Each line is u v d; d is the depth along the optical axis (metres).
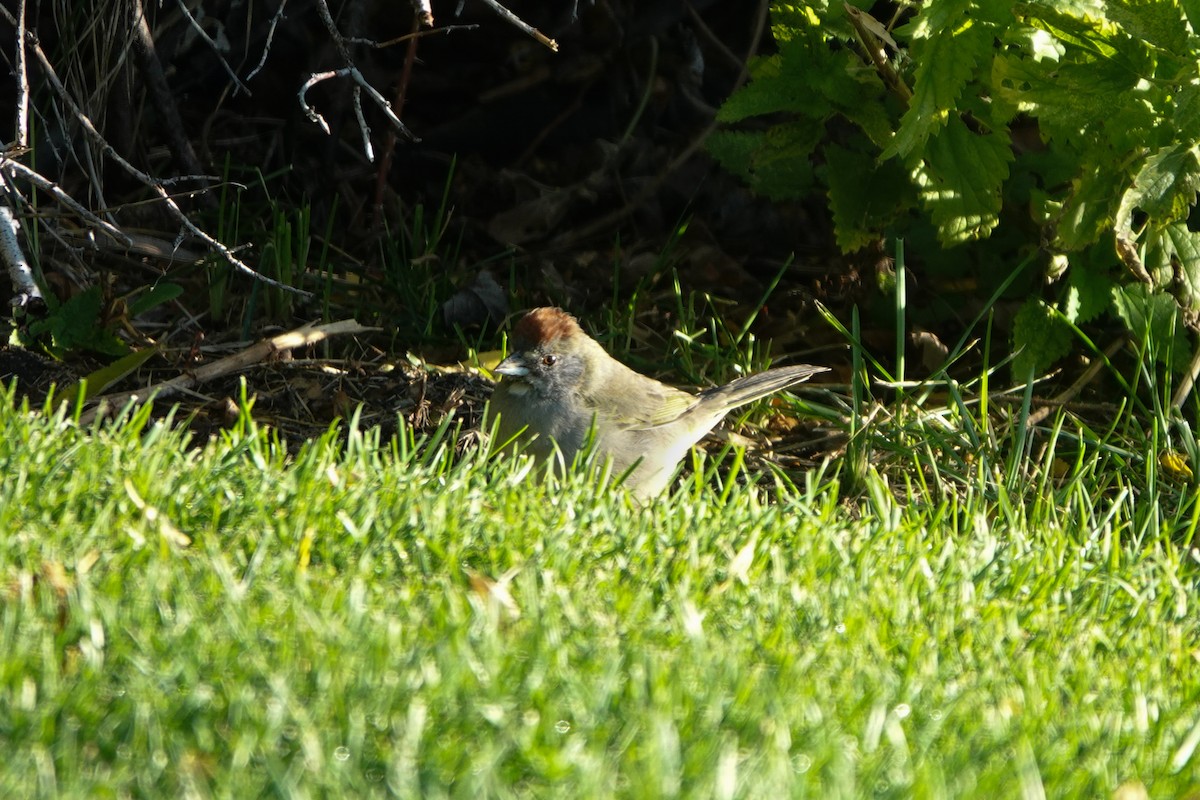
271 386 11.42
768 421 12.12
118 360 11.17
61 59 14.04
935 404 12.68
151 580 6.09
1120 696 6.38
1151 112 10.77
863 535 8.44
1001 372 13.14
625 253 15.78
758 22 16.02
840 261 14.77
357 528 7.21
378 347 12.98
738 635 6.39
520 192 16.38
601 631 6.24
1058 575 7.95
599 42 16.69
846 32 11.90
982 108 11.64
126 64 14.06
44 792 4.46
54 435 7.98
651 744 5.05
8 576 6.10
